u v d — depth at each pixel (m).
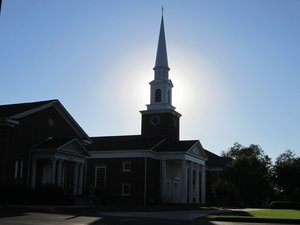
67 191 44.69
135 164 58.12
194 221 25.25
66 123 48.34
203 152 66.50
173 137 65.12
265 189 72.94
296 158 82.62
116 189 58.41
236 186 71.38
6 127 39.59
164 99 65.25
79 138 49.91
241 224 24.72
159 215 29.94
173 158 59.75
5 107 45.22
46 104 44.38
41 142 43.47
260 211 40.50
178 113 66.62
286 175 79.62
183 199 59.00
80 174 45.88
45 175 43.75
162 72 66.12
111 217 26.02
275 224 26.05
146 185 56.97
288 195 82.44
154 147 59.12
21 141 41.22
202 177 66.81
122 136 67.62
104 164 59.81
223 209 47.72
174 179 63.78
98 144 63.44
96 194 47.06
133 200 57.00
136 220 24.17
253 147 97.75
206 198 75.69
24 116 41.75
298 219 27.77
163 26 67.88
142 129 65.62
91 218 24.44
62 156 42.72
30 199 37.19
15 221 20.72
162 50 66.88
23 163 41.19
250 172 72.19
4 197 36.62
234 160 74.31
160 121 64.69
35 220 21.66
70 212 29.48
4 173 38.81
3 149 39.19
